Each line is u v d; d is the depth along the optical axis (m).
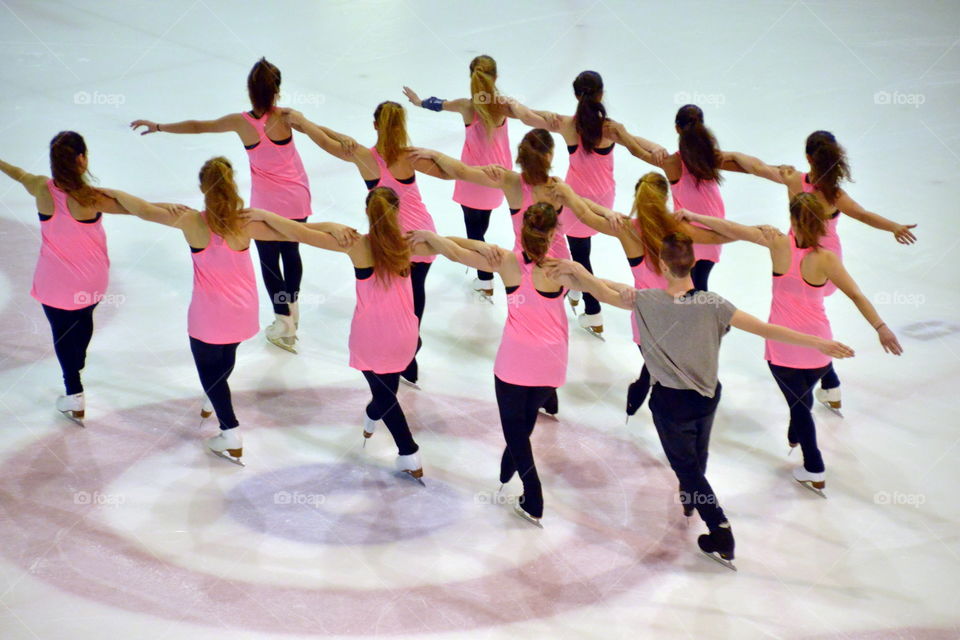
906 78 24.88
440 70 24.95
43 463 11.91
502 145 15.44
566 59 25.80
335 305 15.87
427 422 13.05
